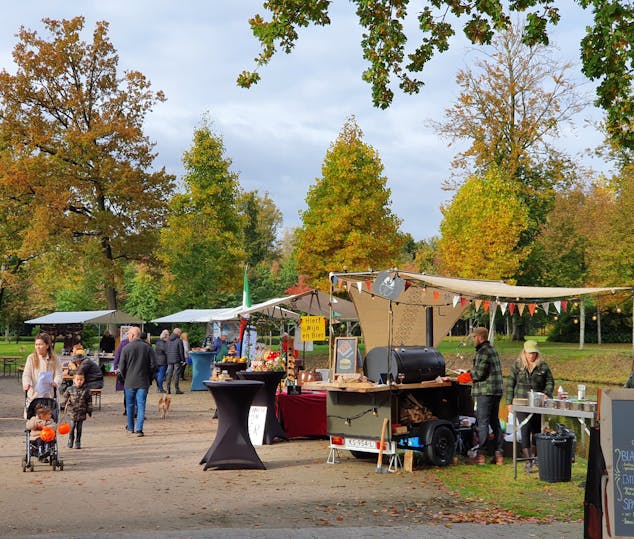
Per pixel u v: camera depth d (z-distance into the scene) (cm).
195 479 1033
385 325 1533
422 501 892
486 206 4000
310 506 862
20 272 5019
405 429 1126
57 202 3684
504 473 1091
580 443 1495
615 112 1098
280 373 1408
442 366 1232
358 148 4016
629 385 1020
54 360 1149
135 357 1519
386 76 1223
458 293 1277
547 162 4516
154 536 694
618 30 1059
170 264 4009
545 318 4969
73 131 3769
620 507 572
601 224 4256
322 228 3916
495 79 4350
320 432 1453
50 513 820
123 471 1096
